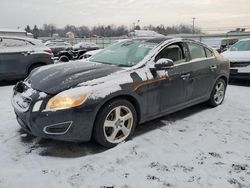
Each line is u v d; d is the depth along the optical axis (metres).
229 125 4.34
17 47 7.86
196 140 3.75
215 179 2.81
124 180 2.78
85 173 2.89
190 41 4.67
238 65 7.63
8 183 2.68
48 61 8.35
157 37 4.55
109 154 3.29
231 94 6.60
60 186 2.67
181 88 4.33
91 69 3.67
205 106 5.38
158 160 3.18
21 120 3.42
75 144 3.55
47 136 3.16
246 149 3.49
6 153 3.30
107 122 3.38
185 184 2.72
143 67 3.80
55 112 3.06
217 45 18.62
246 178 2.83
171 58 4.25
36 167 3.00
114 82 3.40
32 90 3.37
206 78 4.88
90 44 21.11
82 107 3.11
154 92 3.87
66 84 3.26
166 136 3.87
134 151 3.38
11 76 7.80
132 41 4.65
